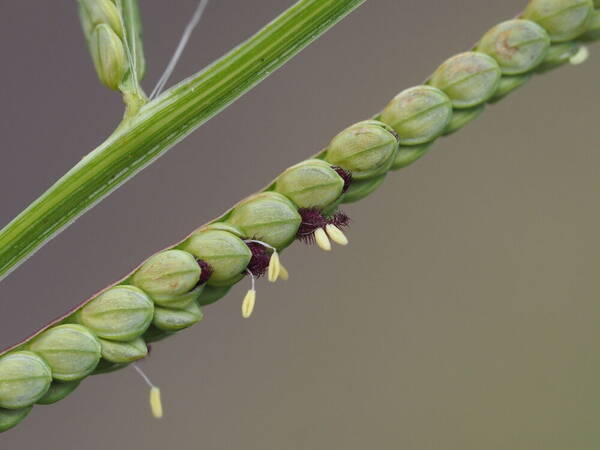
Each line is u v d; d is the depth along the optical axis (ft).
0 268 0.18
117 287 0.18
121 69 0.18
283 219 0.18
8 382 0.17
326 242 0.18
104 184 0.18
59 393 0.18
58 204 0.18
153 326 0.18
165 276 0.18
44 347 0.17
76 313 0.18
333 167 0.18
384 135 0.18
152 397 0.18
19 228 0.18
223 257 0.18
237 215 0.18
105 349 0.18
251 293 0.18
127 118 0.18
